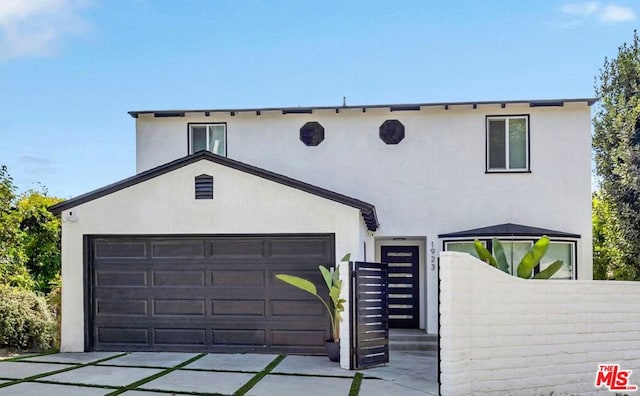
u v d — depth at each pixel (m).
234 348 12.41
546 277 10.52
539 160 14.90
